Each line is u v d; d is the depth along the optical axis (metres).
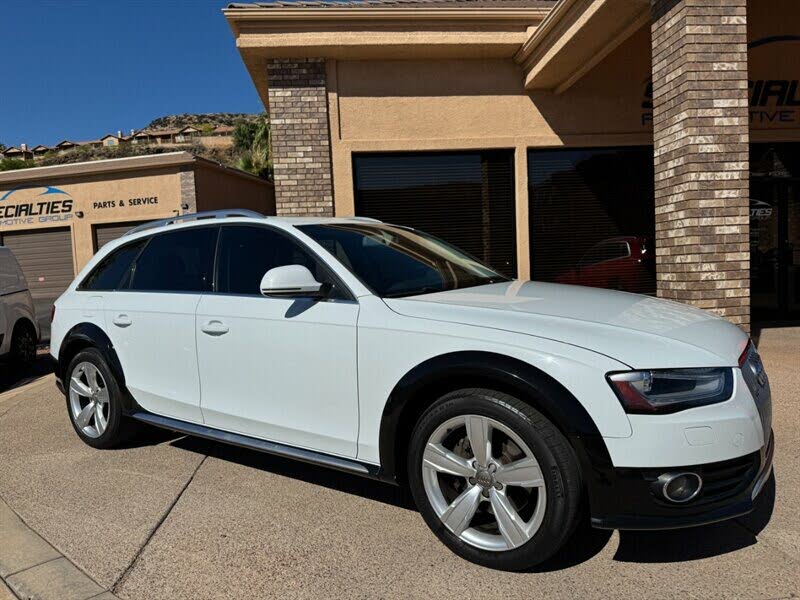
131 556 2.93
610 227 9.25
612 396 2.43
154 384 4.05
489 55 8.70
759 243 9.30
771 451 2.75
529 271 9.18
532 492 2.64
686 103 5.80
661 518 2.42
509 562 2.64
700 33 5.74
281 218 3.87
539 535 2.54
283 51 8.32
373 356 2.99
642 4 6.41
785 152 9.17
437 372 2.74
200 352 3.74
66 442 4.71
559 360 2.52
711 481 2.46
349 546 2.97
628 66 8.92
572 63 7.82
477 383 2.74
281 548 2.97
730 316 5.95
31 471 4.09
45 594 2.64
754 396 2.67
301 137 8.64
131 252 4.49
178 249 4.15
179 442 4.65
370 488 3.66
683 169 5.93
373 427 3.02
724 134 5.82
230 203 18.56
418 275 3.56
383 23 8.18
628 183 9.23
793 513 3.11
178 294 3.97
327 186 8.71
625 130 9.01
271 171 26.20
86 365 4.52
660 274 6.46
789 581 2.54
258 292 3.60
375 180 8.97
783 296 9.35
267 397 3.44
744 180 5.86
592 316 2.83
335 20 8.12
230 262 3.82
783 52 8.72
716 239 5.90
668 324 2.84
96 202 16.92
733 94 5.80
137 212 16.69
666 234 6.32
